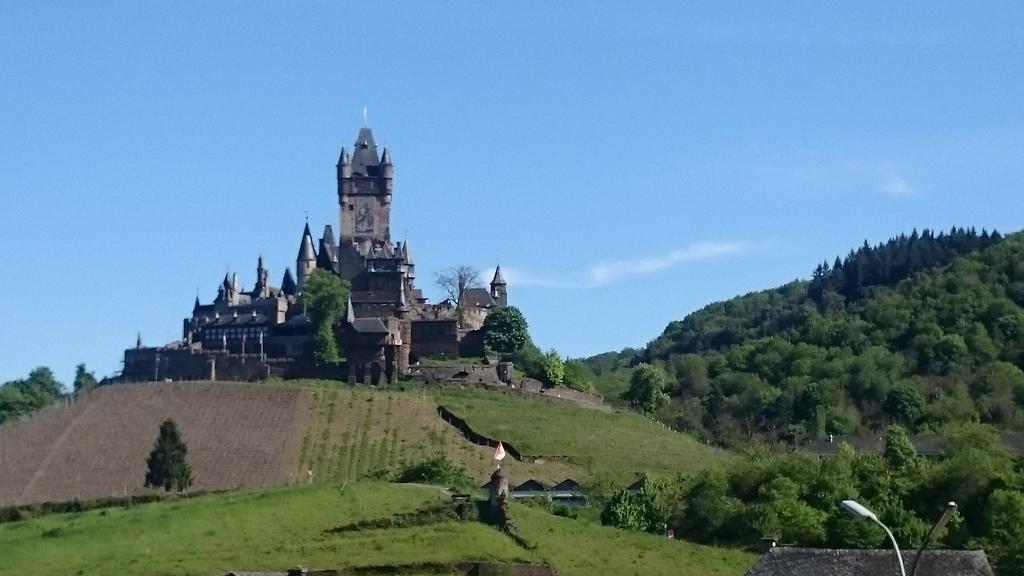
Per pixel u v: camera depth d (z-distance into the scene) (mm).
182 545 191250
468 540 190375
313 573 174500
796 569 147000
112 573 177750
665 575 187500
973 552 146875
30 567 184750
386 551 184750
